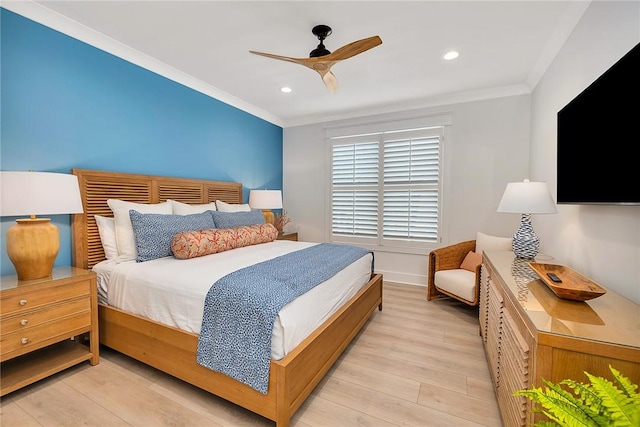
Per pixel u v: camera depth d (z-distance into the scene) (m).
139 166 2.74
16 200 1.69
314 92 3.54
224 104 3.71
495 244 3.12
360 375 1.94
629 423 0.67
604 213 1.60
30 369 1.78
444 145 3.72
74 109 2.25
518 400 1.17
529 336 1.10
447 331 2.60
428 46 2.42
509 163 3.39
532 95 3.18
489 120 3.47
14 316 1.62
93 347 2.00
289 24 2.14
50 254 1.86
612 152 1.38
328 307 1.92
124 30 2.24
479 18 2.04
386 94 3.55
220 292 1.59
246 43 2.42
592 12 1.77
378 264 4.22
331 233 4.55
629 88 1.25
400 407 1.64
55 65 2.13
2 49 1.88
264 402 1.43
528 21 2.07
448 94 3.54
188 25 2.17
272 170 4.69
